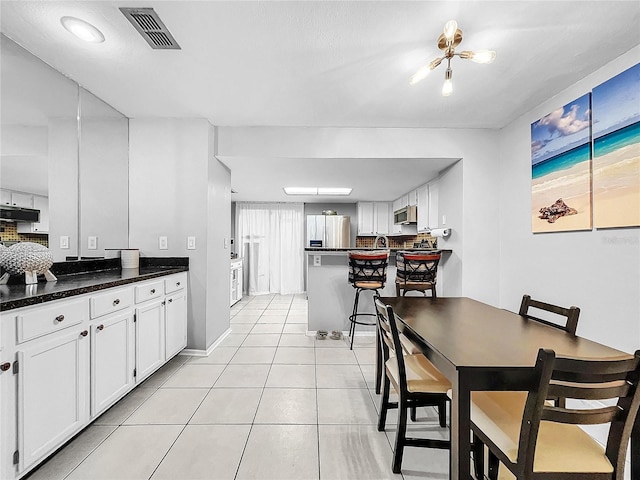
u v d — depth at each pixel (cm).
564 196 246
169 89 253
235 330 400
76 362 166
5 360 129
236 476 153
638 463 110
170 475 154
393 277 388
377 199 651
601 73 217
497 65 215
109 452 169
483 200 338
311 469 159
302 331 396
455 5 161
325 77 233
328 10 164
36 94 213
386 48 197
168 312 268
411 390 160
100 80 239
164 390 239
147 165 308
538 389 100
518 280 307
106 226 282
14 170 201
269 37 187
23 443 135
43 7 163
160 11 165
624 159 197
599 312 217
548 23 174
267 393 235
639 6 161
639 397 101
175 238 309
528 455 103
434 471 158
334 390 241
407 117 308
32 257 183
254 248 681
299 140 334
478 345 137
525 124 297
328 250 366
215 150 330
